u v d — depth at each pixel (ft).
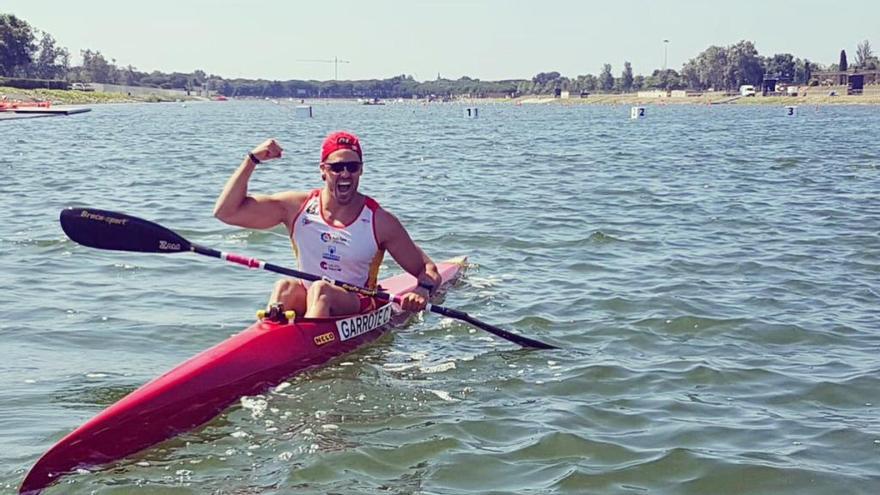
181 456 16.56
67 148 92.94
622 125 172.55
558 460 16.38
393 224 22.89
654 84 612.29
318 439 17.31
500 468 16.06
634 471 15.88
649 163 76.18
